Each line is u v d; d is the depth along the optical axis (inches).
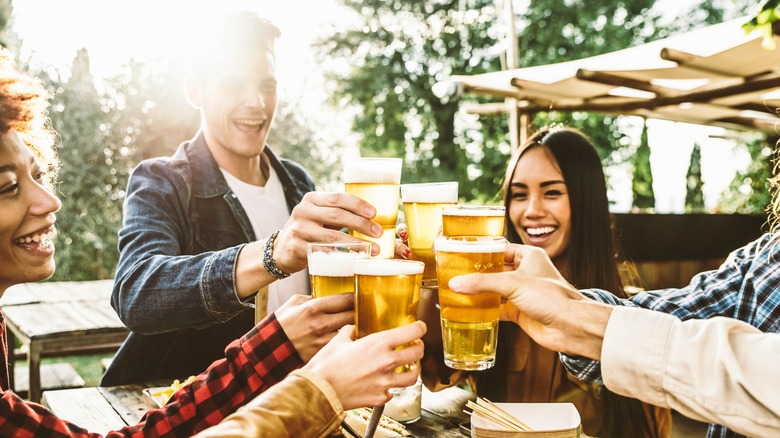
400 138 677.9
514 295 44.1
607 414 88.2
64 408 77.9
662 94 208.2
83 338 149.9
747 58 171.0
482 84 225.5
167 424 53.1
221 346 101.7
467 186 649.6
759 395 37.2
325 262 49.5
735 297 59.6
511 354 92.2
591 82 196.7
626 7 638.5
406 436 64.7
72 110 338.6
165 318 76.2
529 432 55.8
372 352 39.4
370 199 54.4
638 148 447.5
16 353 188.9
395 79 673.6
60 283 224.2
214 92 101.8
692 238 234.5
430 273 57.2
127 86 343.3
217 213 102.3
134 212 93.8
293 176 118.6
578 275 101.7
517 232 106.4
